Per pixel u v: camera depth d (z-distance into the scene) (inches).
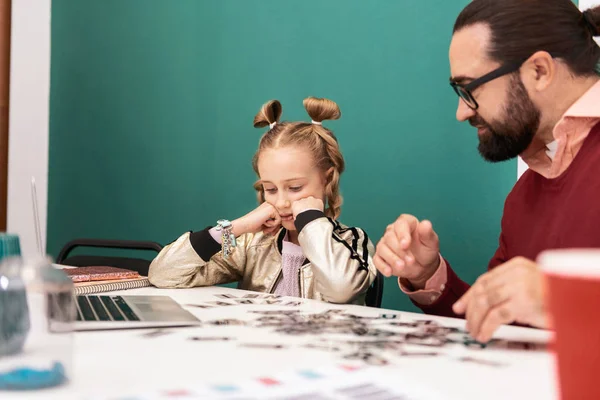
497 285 29.6
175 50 107.7
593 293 13.6
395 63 80.9
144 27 112.8
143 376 23.8
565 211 45.2
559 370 14.5
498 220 71.7
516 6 45.2
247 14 97.4
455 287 48.1
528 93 45.5
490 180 72.3
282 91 93.2
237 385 21.8
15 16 125.3
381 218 82.8
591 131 45.3
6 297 21.8
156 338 31.5
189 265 60.6
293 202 63.0
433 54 77.0
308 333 33.2
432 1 77.0
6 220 125.5
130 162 115.0
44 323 22.5
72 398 20.8
